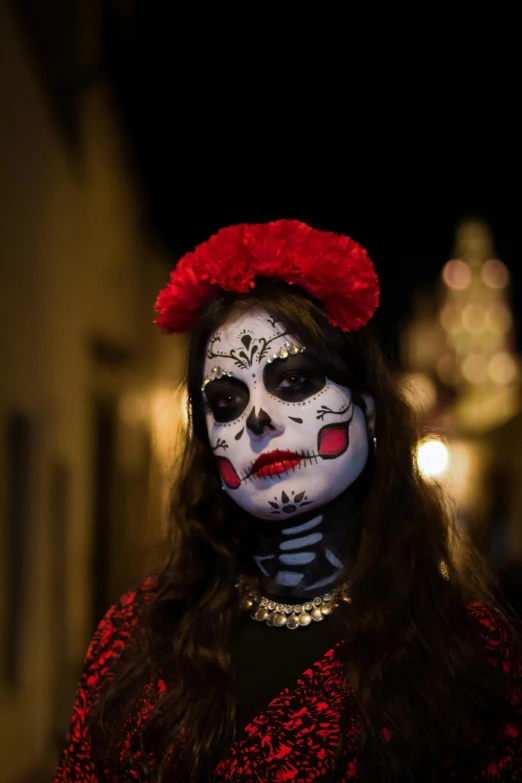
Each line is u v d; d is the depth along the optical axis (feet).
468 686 4.95
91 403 20.06
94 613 20.39
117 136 23.53
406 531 5.45
